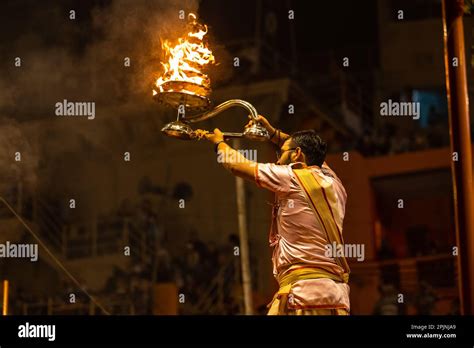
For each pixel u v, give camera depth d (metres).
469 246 4.23
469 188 4.28
